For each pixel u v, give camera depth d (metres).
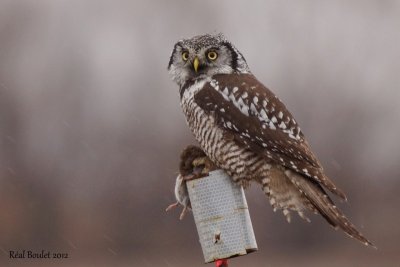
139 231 19.00
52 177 20.14
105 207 19.34
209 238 9.20
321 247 19.03
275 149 9.85
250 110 9.99
